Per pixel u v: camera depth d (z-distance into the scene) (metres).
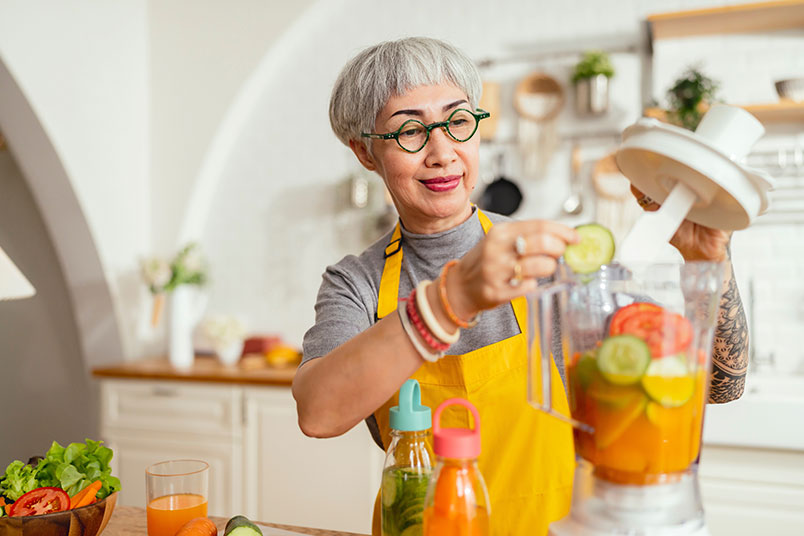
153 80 3.52
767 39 2.69
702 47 2.76
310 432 0.86
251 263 3.43
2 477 1.02
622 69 2.88
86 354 3.45
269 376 2.75
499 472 1.02
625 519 0.59
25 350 3.65
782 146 2.68
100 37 3.25
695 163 0.69
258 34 3.32
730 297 0.93
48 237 3.58
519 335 1.05
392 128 1.05
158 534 0.92
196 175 3.42
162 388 2.92
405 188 1.07
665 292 0.59
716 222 0.79
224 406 2.82
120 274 3.36
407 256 1.17
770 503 2.05
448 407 1.04
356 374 0.78
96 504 0.91
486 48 3.07
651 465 0.59
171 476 0.93
